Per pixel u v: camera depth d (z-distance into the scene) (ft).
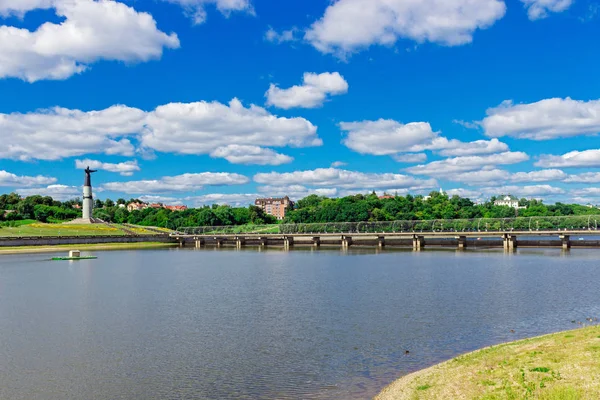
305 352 130.41
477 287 233.35
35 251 545.85
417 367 115.96
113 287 254.27
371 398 97.66
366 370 115.14
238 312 182.91
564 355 102.58
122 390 105.81
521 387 89.76
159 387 107.14
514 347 116.88
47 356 130.31
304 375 112.78
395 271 310.86
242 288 245.45
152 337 148.25
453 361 112.98
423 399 92.07
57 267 369.71
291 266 362.74
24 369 120.06
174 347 137.39
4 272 333.01
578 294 207.72
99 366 121.70
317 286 247.70
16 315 181.68
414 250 514.68
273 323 163.73
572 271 292.40
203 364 122.11
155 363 123.44
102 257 476.54
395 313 175.42
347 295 216.95
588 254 414.62
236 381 110.01
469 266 332.80
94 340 145.59
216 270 340.59
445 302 195.11
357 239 629.51
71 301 211.20
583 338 114.93
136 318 174.81
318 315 175.01
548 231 465.06
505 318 163.73
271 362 122.72
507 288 228.22
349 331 151.12
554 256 400.06
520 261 361.30
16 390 106.42
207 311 185.78
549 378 91.30
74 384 109.60
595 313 167.84
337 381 108.37
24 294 231.71
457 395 91.35
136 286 257.34
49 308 195.11
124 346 138.82
